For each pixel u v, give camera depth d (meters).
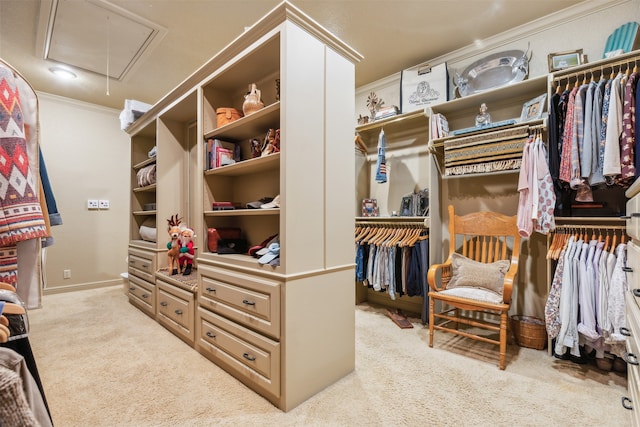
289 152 1.51
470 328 2.58
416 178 3.11
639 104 1.69
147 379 1.75
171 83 3.43
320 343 1.63
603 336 1.74
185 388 1.66
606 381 1.71
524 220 2.08
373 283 2.87
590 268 1.80
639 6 2.04
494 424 1.36
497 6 2.23
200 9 2.22
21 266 0.79
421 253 2.63
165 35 2.54
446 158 2.53
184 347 2.20
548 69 2.32
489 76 2.57
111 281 4.20
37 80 3.34
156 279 2.71
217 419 1.40
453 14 2.31
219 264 1.88
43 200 0.98
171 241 2.64
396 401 1.53
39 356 2.04
